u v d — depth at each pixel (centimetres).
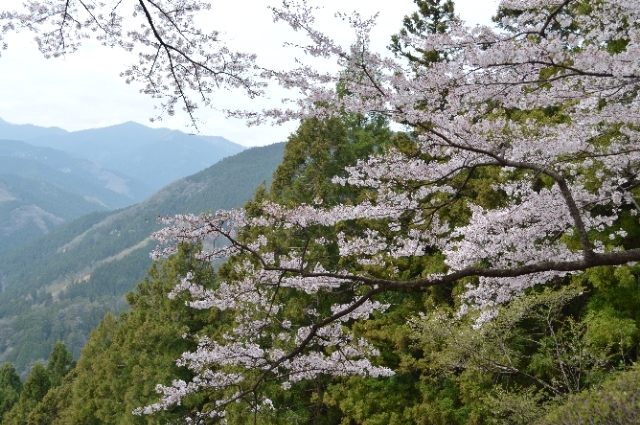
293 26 492
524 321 1196
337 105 554
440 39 529
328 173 1856
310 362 766
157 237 525
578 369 954
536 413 916
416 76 559
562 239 967
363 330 1396
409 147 752
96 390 2514
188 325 2164
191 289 690
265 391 1316
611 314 968
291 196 1864
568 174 861
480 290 812
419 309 1384
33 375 3759
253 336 817
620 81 560
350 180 661
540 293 1081
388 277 1274
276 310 923
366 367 834
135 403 2014
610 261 479
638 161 694
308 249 1317
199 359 752
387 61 520
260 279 680
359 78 534
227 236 530
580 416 723
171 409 1941
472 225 744
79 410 2594
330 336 749
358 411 1280
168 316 2164
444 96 570
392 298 1523
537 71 540
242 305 740
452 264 762
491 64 514
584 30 660
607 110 640
